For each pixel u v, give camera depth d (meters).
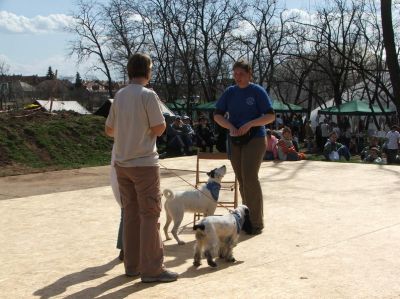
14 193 11.33
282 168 14.22
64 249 6.44
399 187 10.80
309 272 5.29
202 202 6.72
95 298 4.68
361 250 6.11
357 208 8.66
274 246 6.35
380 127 36.72
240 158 7.11
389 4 22.61
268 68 45.81
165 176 13.15
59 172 15.23
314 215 8.16
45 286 5.04
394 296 4.58
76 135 21.05
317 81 48.91
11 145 18.42
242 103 7.02
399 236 6.75
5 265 5.79
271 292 4.70
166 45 46.44
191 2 44.44
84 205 9.45
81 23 49.06
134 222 5.22
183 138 22.45
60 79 67.88
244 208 6.05
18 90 73.94
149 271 5.02
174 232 6.66
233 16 45.03
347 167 14.36
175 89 47.34
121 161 4.92
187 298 4.60
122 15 46.50
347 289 4.77
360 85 46.59
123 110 4.86
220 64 45.88
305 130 33.97
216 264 5.50
